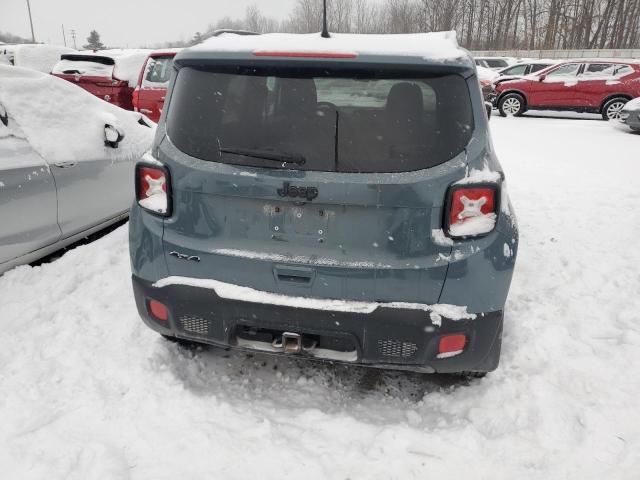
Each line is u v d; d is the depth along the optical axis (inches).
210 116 86.4
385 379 109.9
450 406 100.9
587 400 101.0
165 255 92.1
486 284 83.3
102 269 151.6
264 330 92.6
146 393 101.3
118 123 173.8
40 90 157.2
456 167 79.4
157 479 82.9
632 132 482.9
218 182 84.8
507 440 91.4
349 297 85.2
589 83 571.5
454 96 80.5
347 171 80.8
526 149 386.3
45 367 108.9
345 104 81.5
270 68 82.7
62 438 90.0
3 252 135.7
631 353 115.7
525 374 108.8
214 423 94.6
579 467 85.6
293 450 89.2
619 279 154.9
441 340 85.0
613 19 1932.8
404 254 82.1
